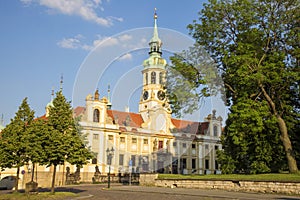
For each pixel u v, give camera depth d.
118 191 20.83
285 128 21.72
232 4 22.22
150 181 24.73
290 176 17.45
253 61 20.81
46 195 17.91
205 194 16.69
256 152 23.05
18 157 21.67
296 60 22.39
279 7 22.00
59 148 18.66
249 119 20.56
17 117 22.94
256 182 17.88
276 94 23.30
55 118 19.55
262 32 22.12
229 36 23.16
